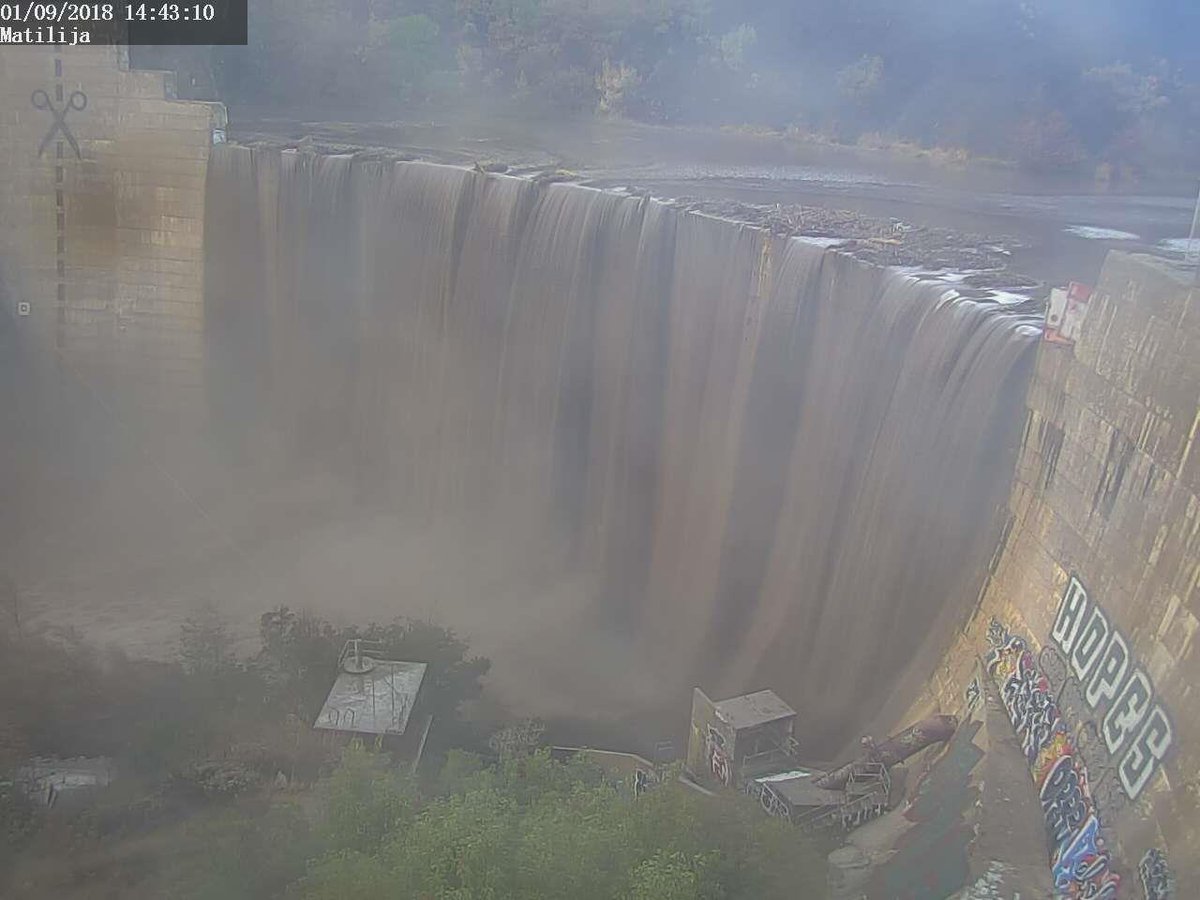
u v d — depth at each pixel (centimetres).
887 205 5406
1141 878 2141
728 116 7531
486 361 5138
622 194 4762
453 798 2498
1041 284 3700
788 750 3112
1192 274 2677
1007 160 6556
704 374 4494
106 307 5641
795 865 2388
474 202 5119
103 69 5419
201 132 5503
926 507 3406
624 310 4716
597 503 4900
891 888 2478
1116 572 2588
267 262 5597
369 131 6856
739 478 4238
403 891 2225
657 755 3684
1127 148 6400
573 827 2336
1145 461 2573
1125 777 2320
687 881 2166
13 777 3073
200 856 2628
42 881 2633
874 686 3506
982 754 2716
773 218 4522
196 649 4006
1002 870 2358
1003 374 3198
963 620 3209
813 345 4050
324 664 3562
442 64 7869
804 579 3950
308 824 2658
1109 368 2789
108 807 2884
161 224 5581
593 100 7775
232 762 3041
